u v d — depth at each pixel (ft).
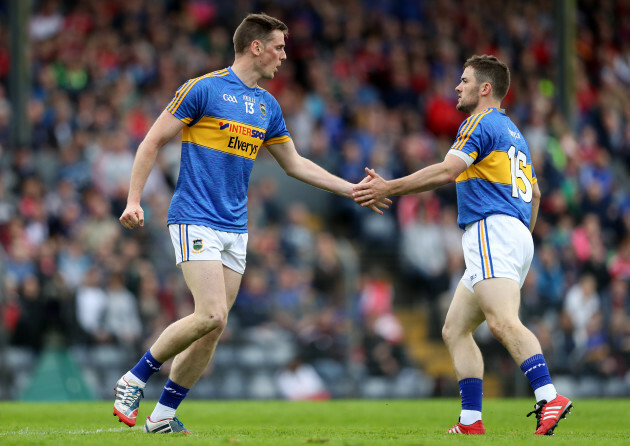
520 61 258.98
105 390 138.72
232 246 66.85
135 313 143.23
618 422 91.30
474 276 66.59
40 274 139.54
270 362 149.79
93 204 153.89
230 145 66.23
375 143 200.13
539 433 63.36
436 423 89.76
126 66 195.00
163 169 169.99
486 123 67.67
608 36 281.13
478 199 67.41
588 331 170.81
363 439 59.41
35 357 135.95
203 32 218.59
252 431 71.51
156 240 153.99
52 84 184.14
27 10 165.07
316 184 72.49
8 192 152.05
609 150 246.68
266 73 68.44
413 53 236.63
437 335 169.68
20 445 54.34
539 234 181.78
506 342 64.80
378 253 174.29
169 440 57.26
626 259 186.91
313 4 234.99
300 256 159.53
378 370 157.89
